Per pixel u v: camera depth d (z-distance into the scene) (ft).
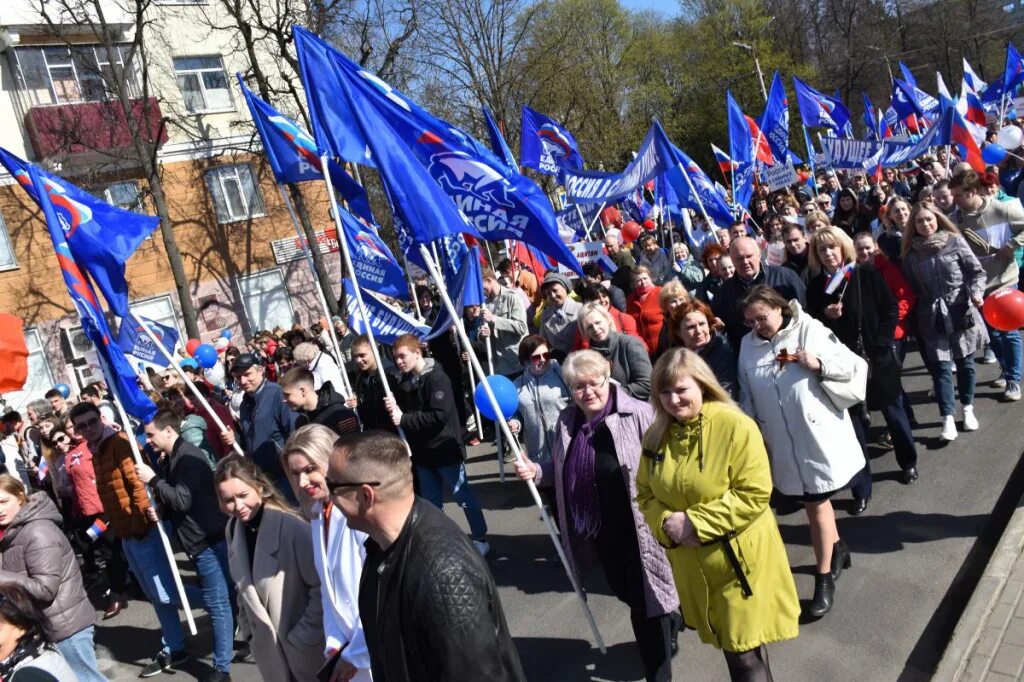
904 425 19.17
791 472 14.51
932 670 12.89
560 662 15.38
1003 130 40.40
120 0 71.56
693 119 143.54
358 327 23.85
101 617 23.54
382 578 7.76
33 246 66.95
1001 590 13.65
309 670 11.61
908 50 168.86
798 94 53.88
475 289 19.93
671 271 34.71
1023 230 22.52
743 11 141.08
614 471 13.32
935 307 20.83
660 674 13.10
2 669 10.09
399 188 14.87
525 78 96.22
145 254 73.97
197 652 19.57
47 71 69.67
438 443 19.80
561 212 41.96
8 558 14.66
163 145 74.59
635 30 135.44
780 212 42.68
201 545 16.94
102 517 24.43
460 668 7.16
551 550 20.51
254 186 80.53
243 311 79.00
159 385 29.04
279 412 20.63
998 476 18.71
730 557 11.15
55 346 67.62
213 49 78.59
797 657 13.93
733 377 17.58
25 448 35.50
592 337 18.11
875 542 17.13
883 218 27.96
